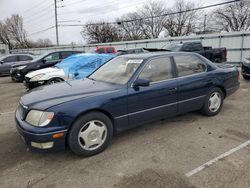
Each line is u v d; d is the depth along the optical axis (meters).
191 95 4.46
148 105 3.88
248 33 16.22
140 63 3.94
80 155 3.34
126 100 3.62
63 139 3.13
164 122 4.70
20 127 3.18
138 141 3.85
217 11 48.81
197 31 50.41
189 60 4.55
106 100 3.41
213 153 3.40
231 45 17.27
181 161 3.20
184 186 2.67
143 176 2.88
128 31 56.81
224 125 4.48
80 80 4.37
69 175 2.95
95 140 3.40
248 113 5.18
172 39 20.75
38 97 3.41
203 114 4.96
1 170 3.10
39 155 3.48
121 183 2.75
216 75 4.85
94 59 7.95
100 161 3.26
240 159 3.21
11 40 67.25
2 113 5.79
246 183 2.69
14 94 8.41
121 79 3.88
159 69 4.09
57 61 11.15
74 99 3.25
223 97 5.16
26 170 3.09
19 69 11.01
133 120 3.78
